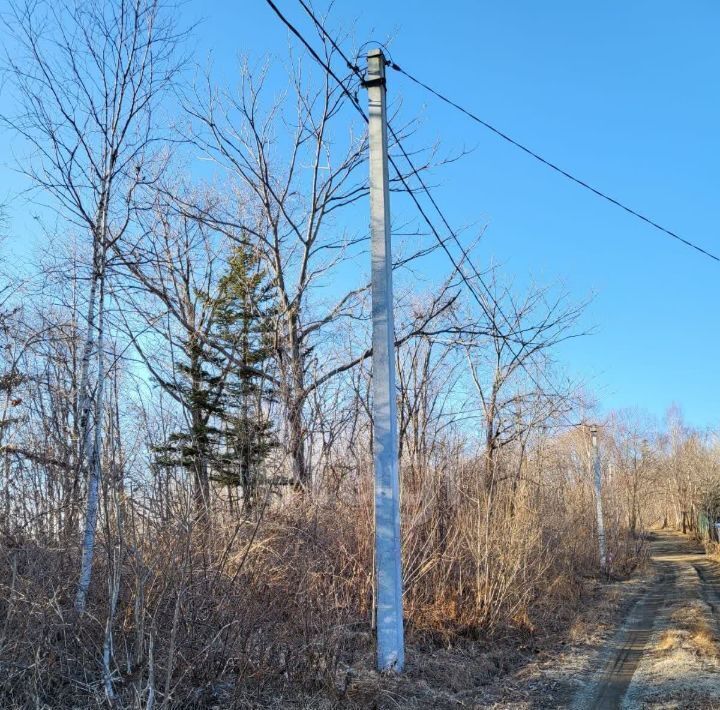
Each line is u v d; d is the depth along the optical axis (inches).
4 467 334.6
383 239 337.1
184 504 271.4
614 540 1266.0
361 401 519.8
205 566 276.8
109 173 349.4
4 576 257.1
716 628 537.0
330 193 751.7
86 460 310.2
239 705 248.4
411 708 280.1
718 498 2427.4
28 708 223.0
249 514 329.1
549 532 634.8
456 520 456.1
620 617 629.3
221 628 261.0
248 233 731.4
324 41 532.4
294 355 657.6
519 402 770.8
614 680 357.1
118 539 248.8
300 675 279.4
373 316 332.2
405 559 409.4
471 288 616.4
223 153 726.5
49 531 303.0
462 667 351.9
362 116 363.9
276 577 304.0
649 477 2219.5
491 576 450.6
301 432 461.4
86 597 270.8
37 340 374.3
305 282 728.3
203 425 425.1
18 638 231.1
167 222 639.8
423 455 467.2
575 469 1167.6
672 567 1446.9
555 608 588.4
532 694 326.3
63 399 391.9
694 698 304.2
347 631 332.5
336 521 388.5
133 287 558.3
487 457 550.0
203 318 662.5
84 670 241.8
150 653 214.8
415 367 609.9
